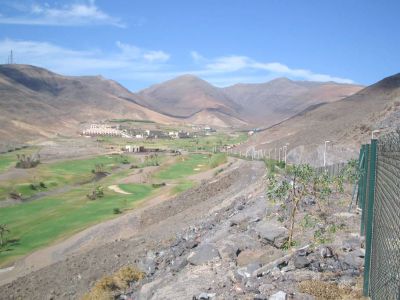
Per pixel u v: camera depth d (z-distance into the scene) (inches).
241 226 1112.2
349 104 7135.8
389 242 384.8
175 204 2517.2
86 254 1739.7
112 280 1105.4
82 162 6471.5
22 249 2260.1
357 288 534.6
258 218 1091.3
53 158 7062.0
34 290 1459.2
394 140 389.7
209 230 1371.8
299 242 778.2
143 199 3302.2
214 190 2696.9
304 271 617.3
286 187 820.6
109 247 1772.9
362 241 698.2
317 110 7613.2
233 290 621.3
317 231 720.3
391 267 371.6
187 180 4084.6
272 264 664.4
